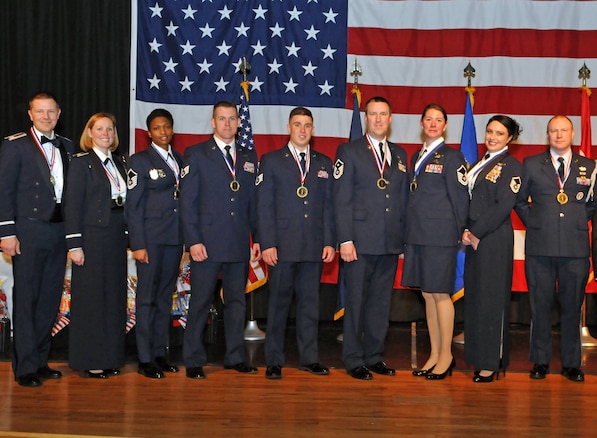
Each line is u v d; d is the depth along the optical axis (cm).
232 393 484
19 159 503
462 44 739
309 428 414
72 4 745
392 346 652
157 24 744
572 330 536
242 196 532
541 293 537
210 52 745
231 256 524
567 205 529
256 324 709
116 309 528
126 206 528
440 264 516
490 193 520
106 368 523
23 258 502
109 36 745
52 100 514
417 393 488
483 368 517
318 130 741
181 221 529
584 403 469
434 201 519
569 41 736
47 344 526
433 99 739
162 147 545
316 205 532
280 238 526
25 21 743
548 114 733
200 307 528
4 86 742
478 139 735
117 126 744
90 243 517
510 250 523
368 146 532
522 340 687
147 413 439
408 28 744
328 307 768
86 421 423
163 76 741
